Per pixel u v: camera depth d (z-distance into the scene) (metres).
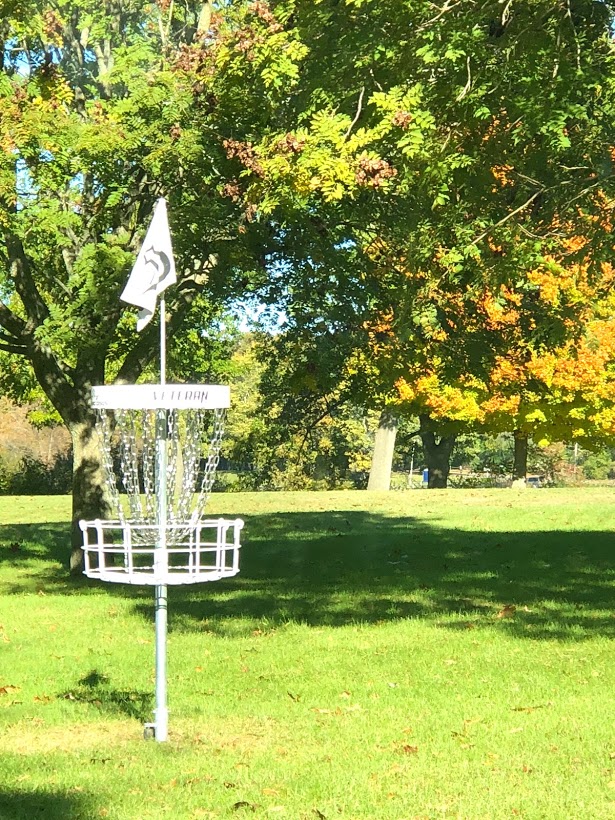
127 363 17.64
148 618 12.95
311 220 15.84
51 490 46.72
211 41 14.87
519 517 25.92
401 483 75.69
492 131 13.26
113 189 16.36
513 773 6.44
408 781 6.27
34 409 49.94
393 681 9.14
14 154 14.77
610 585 14.83
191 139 14.90
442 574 16.33
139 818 5.61
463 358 18.03
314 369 18.86
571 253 13.45
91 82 20.77
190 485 6.84
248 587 15.55
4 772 6.45
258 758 6.77
